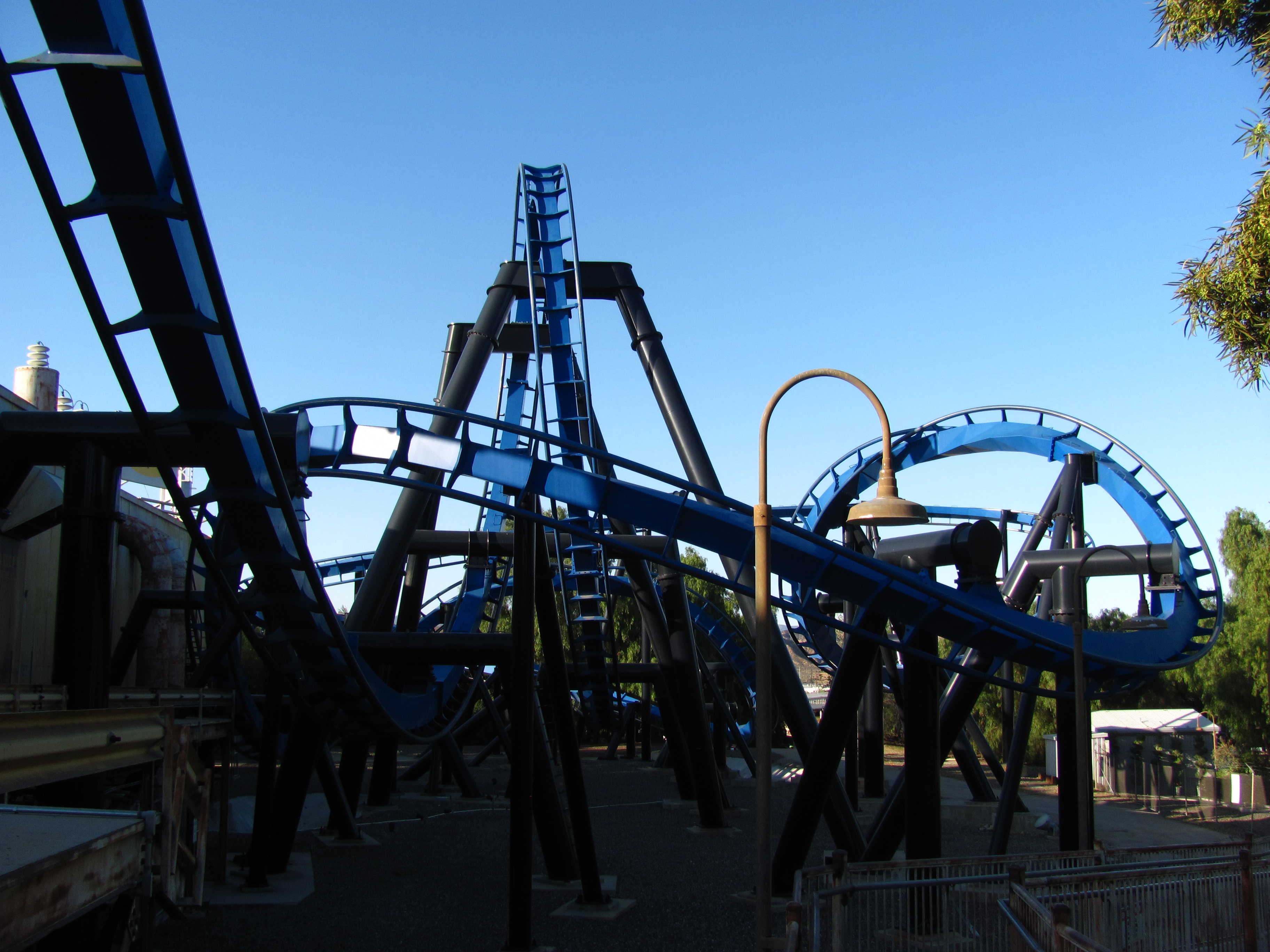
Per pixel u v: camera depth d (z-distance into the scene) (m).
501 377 30.70
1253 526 50.44
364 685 17.84
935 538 17.94
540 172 30.97
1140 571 20.86
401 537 21.81
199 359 11.93
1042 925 8.91
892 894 10.56
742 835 27.28
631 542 27.94
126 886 6.45
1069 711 20.77
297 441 14.62
